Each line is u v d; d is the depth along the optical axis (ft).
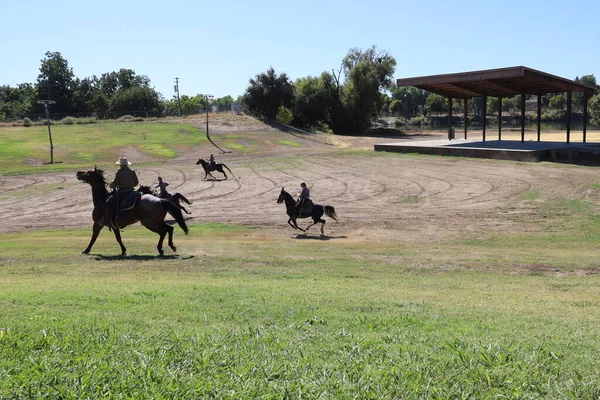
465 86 193.77
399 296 35.37
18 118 353.31
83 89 453.99
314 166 165.99
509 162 151.74
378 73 359.46
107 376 16.02
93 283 38.55
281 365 17.61
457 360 18.47
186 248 64.44
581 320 28.60
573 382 16.29
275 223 90.07
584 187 113.09
